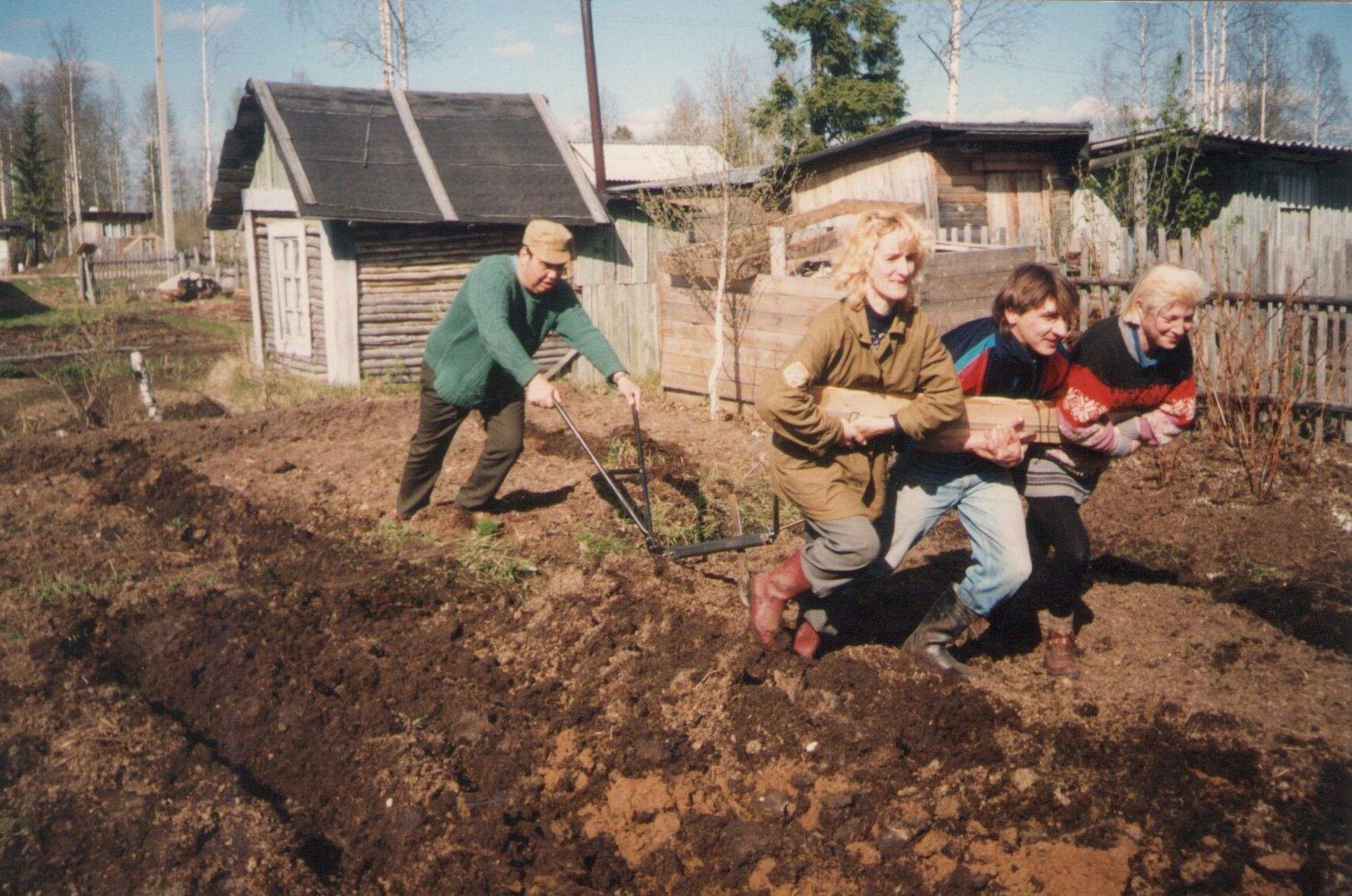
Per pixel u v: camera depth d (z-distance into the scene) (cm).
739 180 1215
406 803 392
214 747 432
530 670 505
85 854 353
